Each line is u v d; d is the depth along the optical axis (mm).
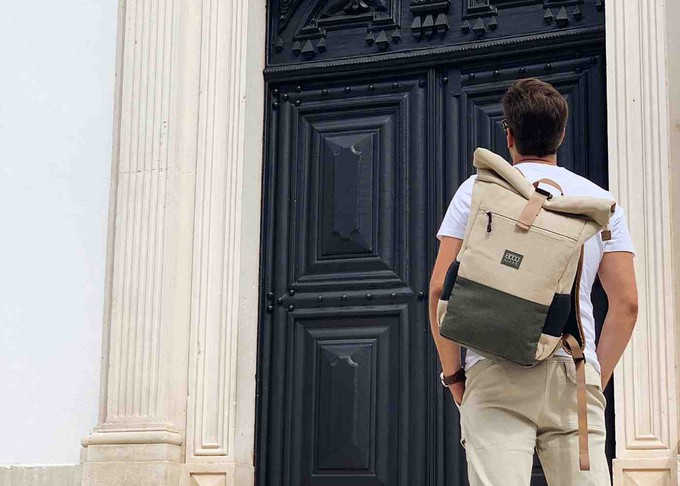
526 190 3025
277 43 6035
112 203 5664
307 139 5914
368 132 5824
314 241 5781
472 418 3018
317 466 5531
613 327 3125
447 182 5617
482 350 2979
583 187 3182
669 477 4602
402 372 5492
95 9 5984
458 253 3105
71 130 5898
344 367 5574
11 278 5824
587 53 5496
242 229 5648
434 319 3158
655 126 4934
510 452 2957
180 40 5742
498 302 2957
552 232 2973
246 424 5496
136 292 5484
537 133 3236
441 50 5723
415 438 5410
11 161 5941
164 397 5336
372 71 5836
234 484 5289
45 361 5691
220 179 5633
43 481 5012
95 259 5723
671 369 4699
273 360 5699
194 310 5508
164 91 5691
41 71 5992
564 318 2965
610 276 3146
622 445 4711
